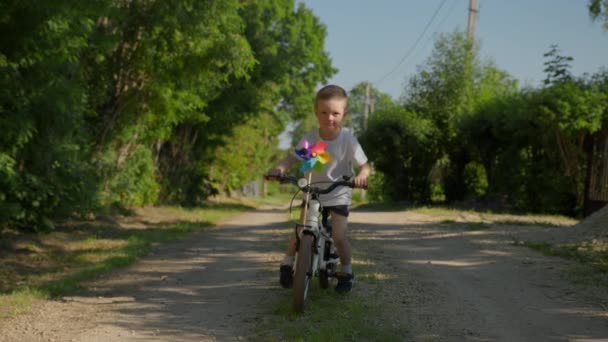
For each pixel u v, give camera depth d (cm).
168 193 2130
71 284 628
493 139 2158
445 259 820
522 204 2003
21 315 496
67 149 1077
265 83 2103
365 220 1545
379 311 494
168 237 1101
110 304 541
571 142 1820
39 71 873
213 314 497
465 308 516
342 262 546
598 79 1800
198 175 2408
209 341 419
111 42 1124
